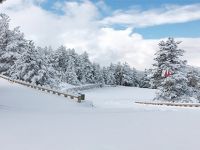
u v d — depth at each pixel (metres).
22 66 49.56
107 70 140.00
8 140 8.65
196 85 67.69
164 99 52.47
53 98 30.69
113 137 9.16
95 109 23.39
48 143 8.30
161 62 54.38
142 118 13.77
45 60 50.75
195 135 9.59
